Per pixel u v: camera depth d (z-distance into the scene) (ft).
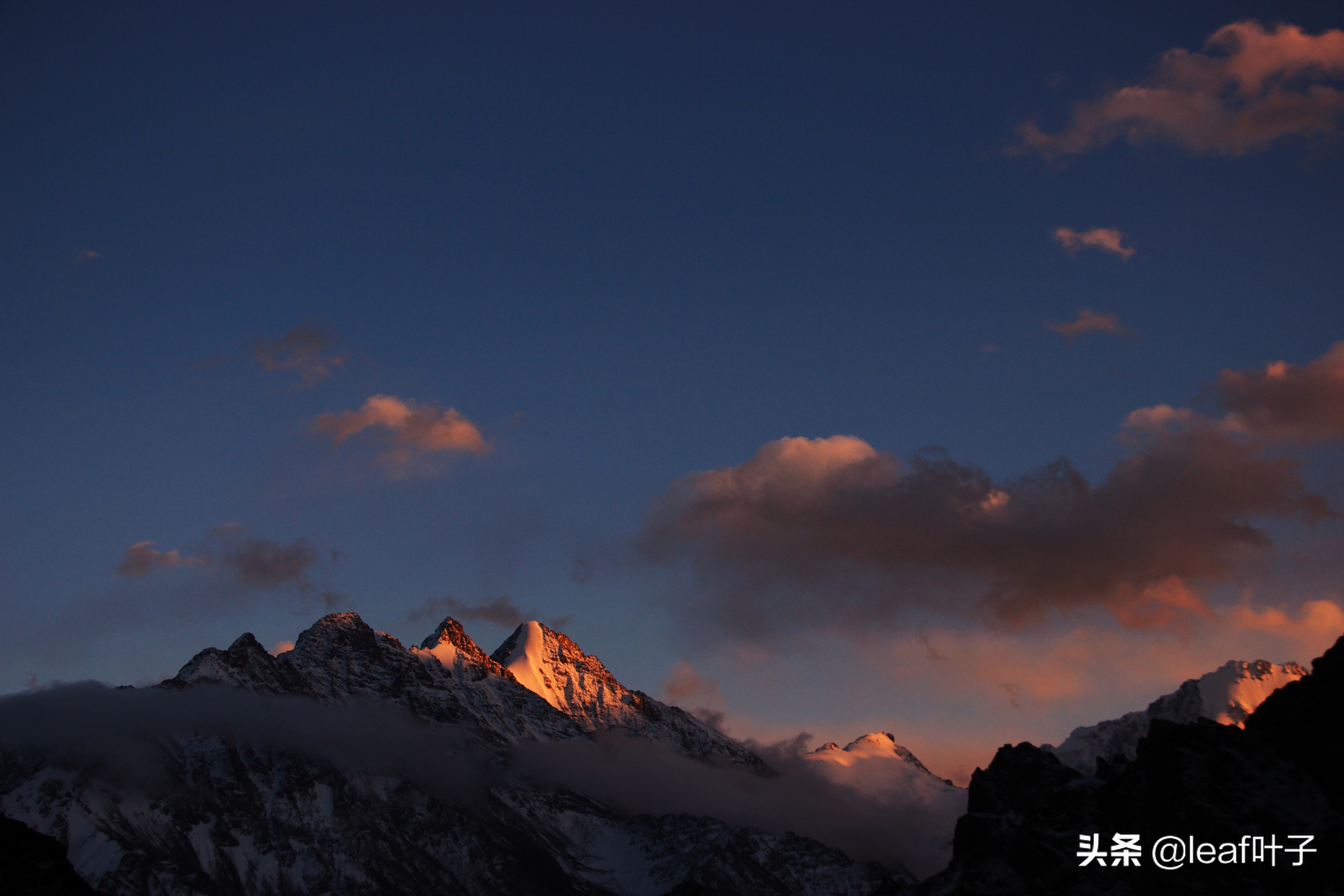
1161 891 359.25
